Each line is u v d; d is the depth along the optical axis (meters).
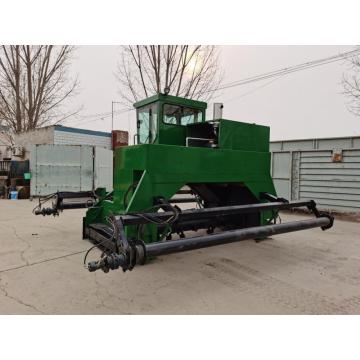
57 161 10.56
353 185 7.35
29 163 11.01
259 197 4.77
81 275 3.25
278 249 4.54
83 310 2.48
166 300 2.71
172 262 3.83
